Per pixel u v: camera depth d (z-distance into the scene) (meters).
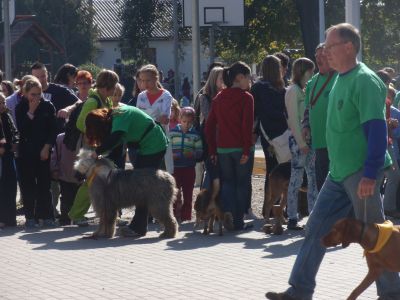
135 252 11.74
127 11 48.66
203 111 14.48
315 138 11.91
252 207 16.31
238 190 13.38
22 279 10.17
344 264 10.70
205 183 14.12
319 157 11.93
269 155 14.08
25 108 14.16
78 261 11.16
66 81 15.78
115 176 12.72
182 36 49.72
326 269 10.42
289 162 13.34
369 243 7.80
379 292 8.39
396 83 27.02
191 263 10.95
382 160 7.91
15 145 14.17
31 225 14.22
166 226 12.89
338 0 43.84
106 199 12.72
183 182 14.70
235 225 13.43
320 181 12.02
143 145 12.92
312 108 11.87
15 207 14.37
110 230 12.93
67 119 14.50
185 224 14.45
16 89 16.70
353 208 8.45
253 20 45.62
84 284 9.84
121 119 12.59
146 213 13.07
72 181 14.24
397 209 14.69
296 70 13.14
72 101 15.20
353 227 7.80
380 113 7.91
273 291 9.32
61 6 58.84
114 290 9.52
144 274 10.31
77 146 13.88
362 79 7.96
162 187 12.73
